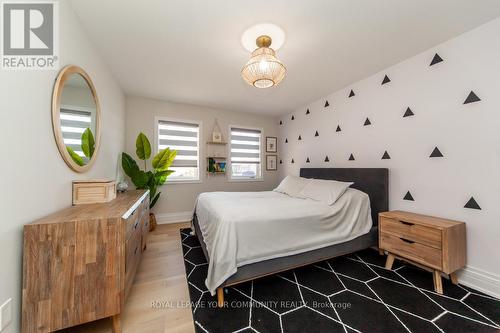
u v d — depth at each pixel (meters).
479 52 1.66
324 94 3.18
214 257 1.52
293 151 4.04
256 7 1.46
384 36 1.79
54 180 1.28
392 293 1.62
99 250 1.13
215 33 1.75
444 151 1.88
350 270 1.99
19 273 1.00
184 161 3.73
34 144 1.11
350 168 2.73
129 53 2.06
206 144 3.88
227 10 1.49
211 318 1.35
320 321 1.33
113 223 1.16
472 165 1.71
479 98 1.66
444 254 1.57
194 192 3.80
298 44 1.89
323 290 1.66
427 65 1.99
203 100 3.51
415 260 1.77
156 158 3.15
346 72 2.45
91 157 1.79
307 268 2.03
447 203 1.85
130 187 3.35
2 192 0.90
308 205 2.13
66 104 1.41
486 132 1.63
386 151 2.37
